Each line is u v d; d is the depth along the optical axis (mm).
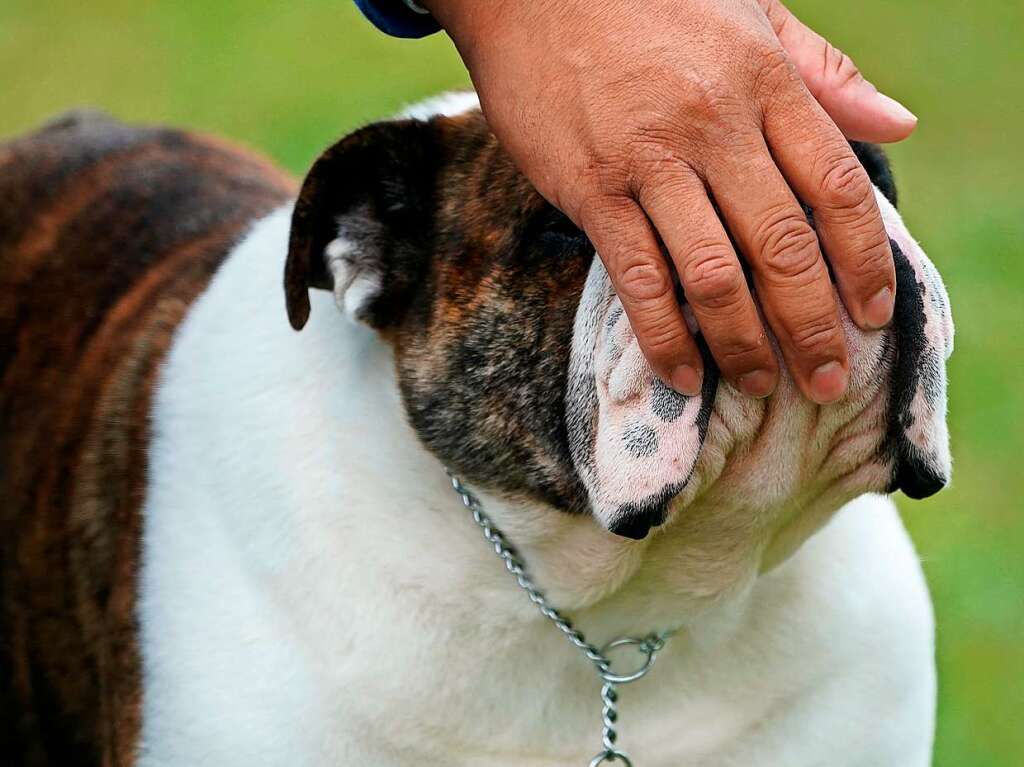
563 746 5898
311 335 6000
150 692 6020
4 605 7234
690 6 4523
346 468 5770
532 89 4645
